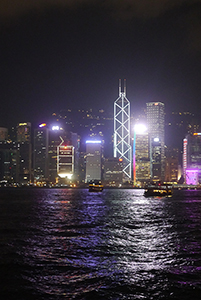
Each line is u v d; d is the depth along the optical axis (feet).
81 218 315.17
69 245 172.14
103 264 131.64
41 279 112.16
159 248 165.37
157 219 312.29
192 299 95.50
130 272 120.16
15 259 138.31
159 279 112.27
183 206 505.25
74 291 101.40
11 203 552.82
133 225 263.90
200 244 176.24
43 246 167.84
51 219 301.43
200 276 115.55
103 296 97.40
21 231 219.41
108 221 291.38
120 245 173.78
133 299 95.45
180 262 135.33
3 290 102.01
